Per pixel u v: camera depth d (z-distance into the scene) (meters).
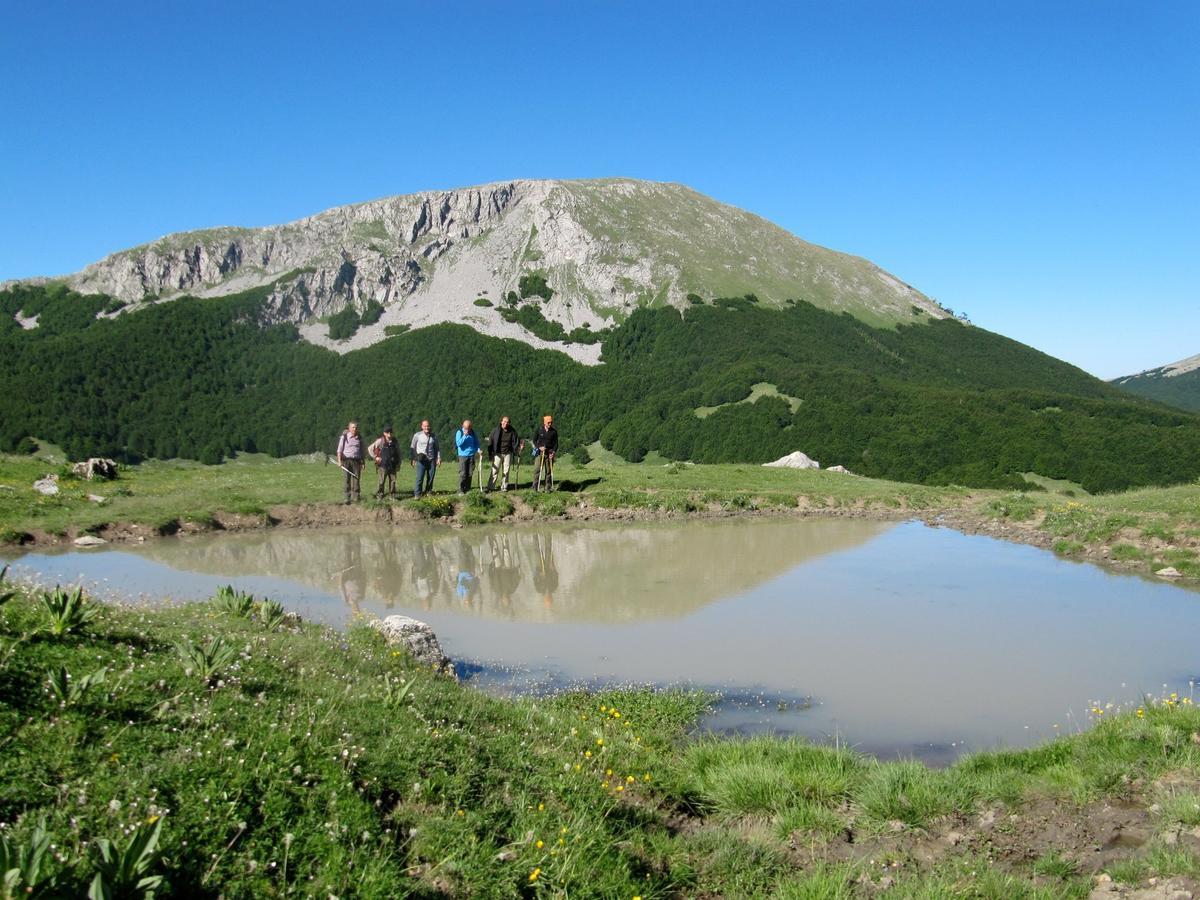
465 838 5.70
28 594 8.85
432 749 6.76
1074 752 8.14
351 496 26.88
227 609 10.99
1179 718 8.33
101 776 5.24
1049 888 5.75
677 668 12.12
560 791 6.77
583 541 22.91
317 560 19.75
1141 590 17.23
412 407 177.12
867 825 7.02
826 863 6.48
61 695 5.92
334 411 180.50
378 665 9.59
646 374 180.25
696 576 18.48
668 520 26.95
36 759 5.29
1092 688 11.16
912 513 29.08
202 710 6.29
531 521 26.22
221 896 4.67
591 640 13.55
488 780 6.63
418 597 16.33
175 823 5.01
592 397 174.12
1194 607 15.74
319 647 9.51
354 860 5.13
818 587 17.41
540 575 18.47
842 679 11.60
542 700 10.23
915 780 7.55
